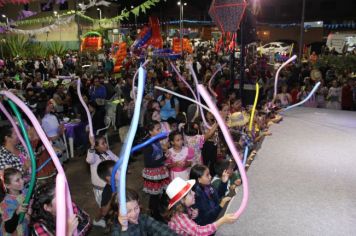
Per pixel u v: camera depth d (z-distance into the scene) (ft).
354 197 10.80
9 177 10.00
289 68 42.75
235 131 15.65
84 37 82.69
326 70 43.80
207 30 120.47
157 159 14.78
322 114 23.11
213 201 10.73
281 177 12.39
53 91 35.17
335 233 8.91
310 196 10.90
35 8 89.97
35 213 8.16
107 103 32.04
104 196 11.82
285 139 17.02
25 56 79.05
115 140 28.71
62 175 5.27
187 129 15.44
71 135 24.61
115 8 113.19
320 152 15.01
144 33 52.13
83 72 53.21
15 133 12.78
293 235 8.85
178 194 8.58
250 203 10.54
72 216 6.20
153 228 7.71
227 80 33.86
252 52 49.19
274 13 111.65
